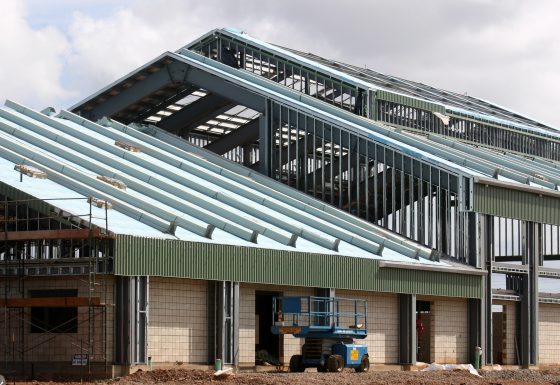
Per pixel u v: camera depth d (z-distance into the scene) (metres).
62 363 47.31
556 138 88.44
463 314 64.88
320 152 74.56
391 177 68.81
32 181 52.03
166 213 52.75
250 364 52.66
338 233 61.97
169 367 48.66
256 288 53.22
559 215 70.38
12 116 67.50
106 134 70.38
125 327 46.50
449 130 79.69
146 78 81.06
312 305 55.28
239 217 57.38
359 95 75.44
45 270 47.97
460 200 64.94
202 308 50.50
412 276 60.66
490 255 65.62
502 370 62.34
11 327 48.19
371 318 58.94
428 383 44.75
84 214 48.19
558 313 72.50
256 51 79.94
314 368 54.44
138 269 46.94
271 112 75.25
